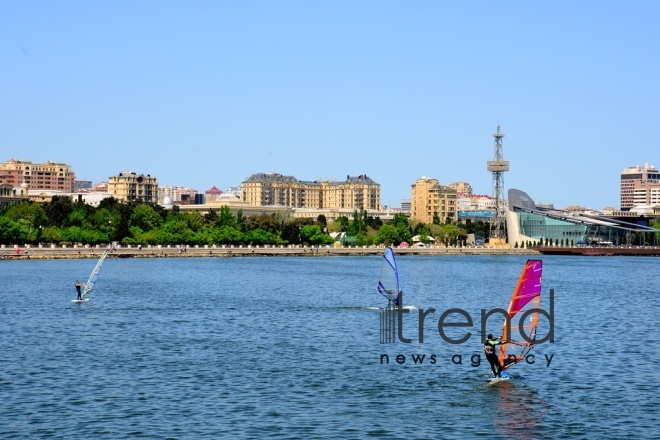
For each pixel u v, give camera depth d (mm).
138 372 80375
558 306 149250
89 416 64625
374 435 60844
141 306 140500
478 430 62312
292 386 74688
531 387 74750
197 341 99875
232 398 70312
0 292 163875
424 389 73875
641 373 80812
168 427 62062
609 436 61156
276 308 138875
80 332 107312
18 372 79875
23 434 60188
